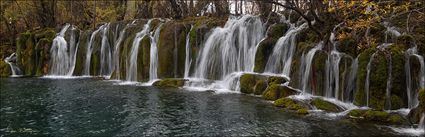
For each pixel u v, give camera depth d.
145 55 30.61
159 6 44.06
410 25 20.16
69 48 38.66
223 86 25.36
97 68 36.91
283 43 24.52
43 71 38.44
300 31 23.88
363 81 18.06
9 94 24.75
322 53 20.36
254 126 15.93
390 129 14.95
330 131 14.95
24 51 39.53
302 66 21.23
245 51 27.17
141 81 30.50
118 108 19.92
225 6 39.41
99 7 55.59
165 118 17.66
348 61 19.25
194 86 26.30
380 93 17.56
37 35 39.72
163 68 29.67
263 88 22.62
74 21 52.44
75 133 15.73
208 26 29.45
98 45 37.16
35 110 19.84
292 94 20.67
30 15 53.25
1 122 17.48
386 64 17.72
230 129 15.67
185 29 30.25
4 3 51.47
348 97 18.94
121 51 34.03
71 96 23.67
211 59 28.16
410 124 15.43
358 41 19.83
